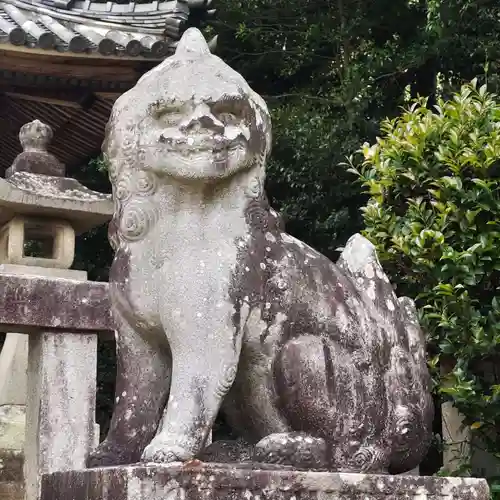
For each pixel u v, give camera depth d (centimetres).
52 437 316
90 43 491
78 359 325
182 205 201
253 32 905
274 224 210
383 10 895
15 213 384
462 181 367
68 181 387
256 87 998
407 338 225
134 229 201
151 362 205
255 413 205
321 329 205
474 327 351
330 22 914
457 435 434
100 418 820
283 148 847
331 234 858
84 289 327
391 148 388
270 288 201
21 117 592
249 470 177
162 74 205
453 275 355
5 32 487
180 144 195
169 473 169
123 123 205
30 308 317
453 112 376
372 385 207
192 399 187
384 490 192
